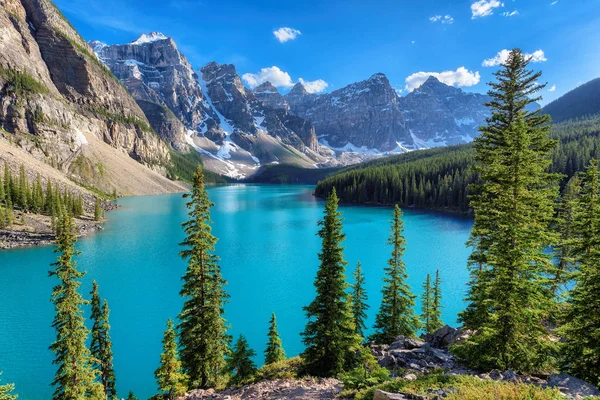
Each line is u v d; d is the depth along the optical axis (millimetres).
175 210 144625
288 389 19344
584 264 20266
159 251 77500
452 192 144125
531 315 15547
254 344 38812
